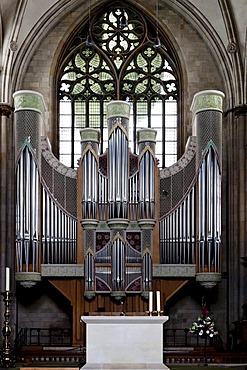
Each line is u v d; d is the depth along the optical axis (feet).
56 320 110.32
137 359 60.54
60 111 118.93
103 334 60.80
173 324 110.32
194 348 99.30
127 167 101.19
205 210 100.68
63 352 94.43
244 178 108.47
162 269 100.17
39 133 102.06
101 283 99.19
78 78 119.55
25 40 113.50
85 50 119.65
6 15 108.17
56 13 115.75
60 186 101.76
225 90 114.01
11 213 108.06
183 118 116.16
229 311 108.47
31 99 102.06
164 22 118.21
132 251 100.17
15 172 102.06
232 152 111.24
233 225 109.50
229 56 111.96
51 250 100.32
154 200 101.14
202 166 101.50
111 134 102.06
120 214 99.40
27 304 110.63
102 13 119.96
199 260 100.22
